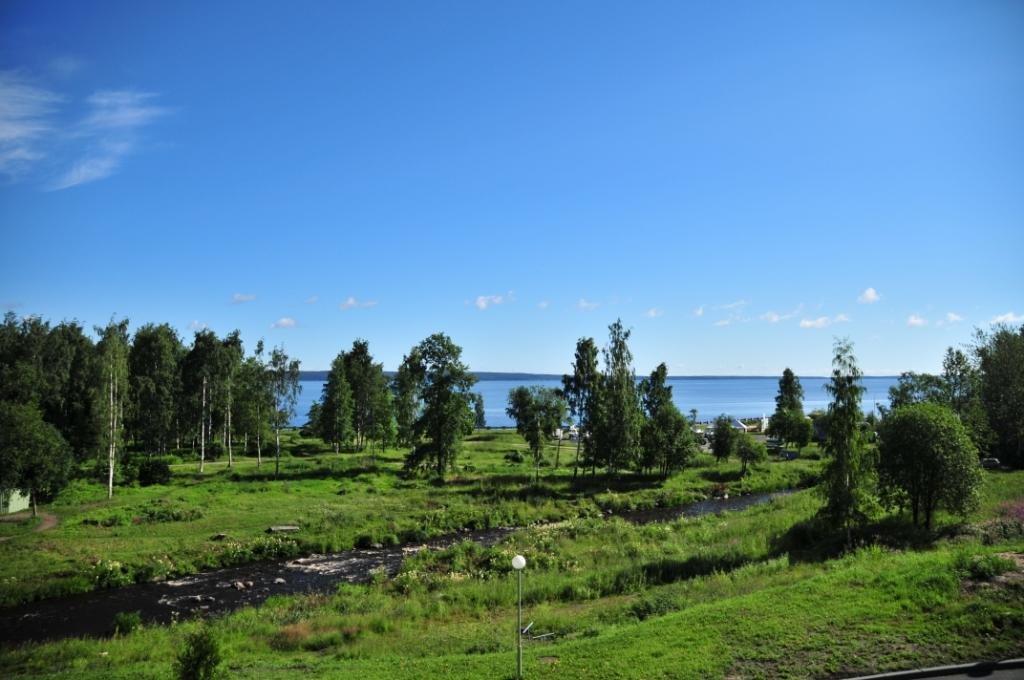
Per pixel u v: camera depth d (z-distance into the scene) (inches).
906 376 2484.0
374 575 1486.2
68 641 1037.8
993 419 2465.6
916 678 633.6
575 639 868.0
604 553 1551.4
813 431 4077.3
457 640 940.6
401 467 3139.8
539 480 2839.6
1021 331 2662.4
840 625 754.2
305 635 1010.1
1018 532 1232.8
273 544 1776.6
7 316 3011.8
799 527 1534.2
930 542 1229.1
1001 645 669.9
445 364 2898.6
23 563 1509.6
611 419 2915.8
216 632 1023.6
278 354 3006.9
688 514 2299.5
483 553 1590.8
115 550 1642.5
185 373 3518.7
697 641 753.6
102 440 2512.3
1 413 1904.5
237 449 3757.4
